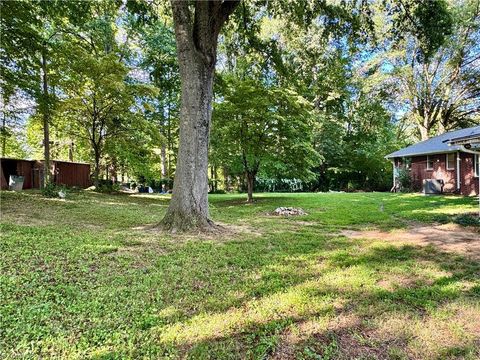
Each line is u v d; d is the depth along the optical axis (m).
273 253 4.82
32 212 8.26
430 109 22.30
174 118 21.86
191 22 6.84
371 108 24.28
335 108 25.98
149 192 21.22
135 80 18.27
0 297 2.89
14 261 3.94
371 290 3.29
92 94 14.42
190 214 6.50
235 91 12.52
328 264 4.25
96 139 16.81
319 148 24.92
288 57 12.35
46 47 11.90
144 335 2.39
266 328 2.52
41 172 16.73
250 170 14.31
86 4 9.83
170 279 3.59
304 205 12.45
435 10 7.80
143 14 9.19
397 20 8.49
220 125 13.13
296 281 3.56
